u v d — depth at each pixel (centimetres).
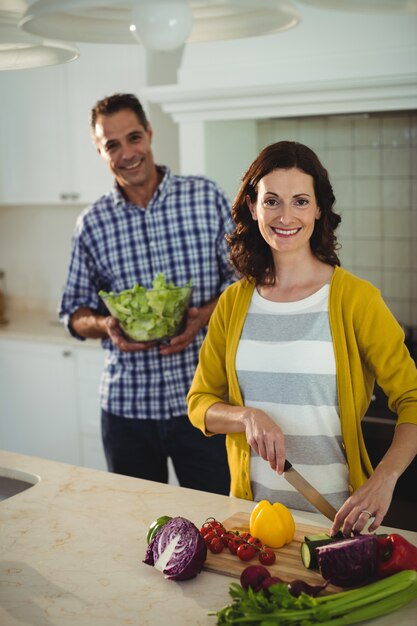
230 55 307
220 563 150
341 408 176
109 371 277
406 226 341
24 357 398
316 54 288
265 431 166
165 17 131
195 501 183
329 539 148
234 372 186
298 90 295
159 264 273
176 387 268
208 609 137
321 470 180
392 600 131
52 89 388
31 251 462
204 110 321
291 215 171
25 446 408
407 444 162
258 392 183
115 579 149
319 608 125
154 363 268
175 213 271
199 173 332
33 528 172
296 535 162
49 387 392
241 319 187
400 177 338
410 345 328
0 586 148
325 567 138
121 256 274
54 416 393
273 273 186
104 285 285
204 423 188
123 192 275
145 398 270
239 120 350
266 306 185
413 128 330
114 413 274
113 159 261
